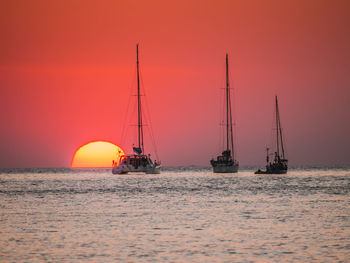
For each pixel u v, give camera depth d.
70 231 104.25
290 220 117.56
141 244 90.62
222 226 109.38
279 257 80.75
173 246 88.81
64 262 78.44
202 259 79.75
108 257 81.25
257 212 133.12
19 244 91.12
